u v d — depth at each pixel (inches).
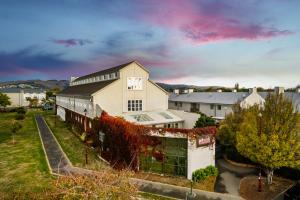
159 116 1524.4
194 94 2524.6
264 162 816.9
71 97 2043.6
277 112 829.8
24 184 800.9
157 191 805.2
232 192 816.3
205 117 1416.1
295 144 782.5
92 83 2004.2
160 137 952.3
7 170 941.2
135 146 976.3
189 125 1541.6
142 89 1592.0
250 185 875.4
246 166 1088.2
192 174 903.7
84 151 1247.5
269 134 813.2
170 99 2652.6
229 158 1169.4
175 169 933.8
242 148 879.1
